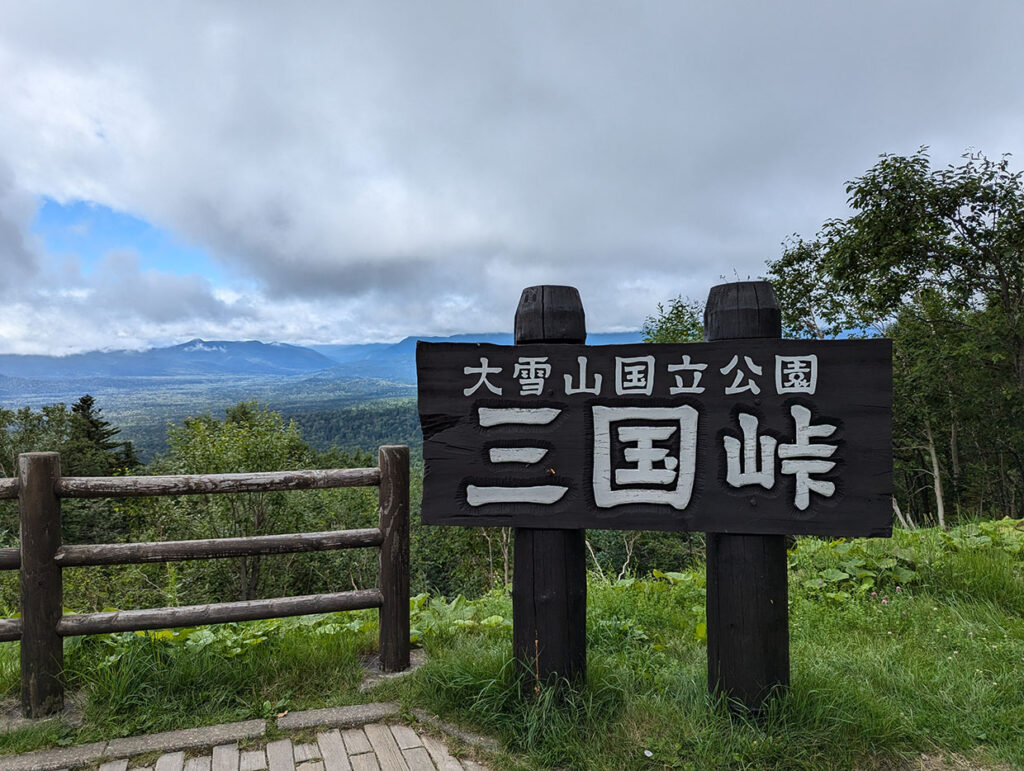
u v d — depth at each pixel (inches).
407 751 89.0
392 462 114.2
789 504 89.7
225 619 104.2
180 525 661.9
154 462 897.5
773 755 83.8
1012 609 147.8
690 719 90.7
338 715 97.3
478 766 85.9
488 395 99.3
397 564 114.4
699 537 648.4
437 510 99.7
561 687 96.7
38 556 97.2
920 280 521.7
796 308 667.4
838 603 157.2
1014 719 93.1
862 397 87.9
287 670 110.6
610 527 95.2
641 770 82.7
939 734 91.1
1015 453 651.5
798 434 89.7
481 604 171.5
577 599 98.5
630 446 95.3
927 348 538.3
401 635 115.5
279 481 108.1
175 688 103.6
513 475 98.3
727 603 92.6
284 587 709.3
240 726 94.3
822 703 91.8
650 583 172.1
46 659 97.8
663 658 121.5
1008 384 516.7
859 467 87.8
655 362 94.8
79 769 85.0
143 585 582.2
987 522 223.8
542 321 99.7
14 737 90.7
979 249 476.1
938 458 788.0
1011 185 440.8
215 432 761.6
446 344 100.3
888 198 475.5
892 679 106.7
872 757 85.4
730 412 92.1
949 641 127.6
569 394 97.4
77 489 100.0
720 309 94.0
